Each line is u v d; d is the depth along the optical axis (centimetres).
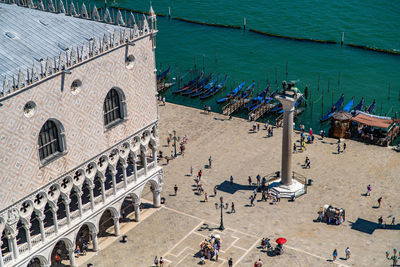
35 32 6881
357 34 16400
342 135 10744
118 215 7881
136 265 7481
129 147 7719
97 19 7681
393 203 8769
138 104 7681
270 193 8894
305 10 18138
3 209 6119
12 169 6122
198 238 7994
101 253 7675
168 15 18262
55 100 6431
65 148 6712
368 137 10575
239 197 8956
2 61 6334
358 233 8112
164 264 7488
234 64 15050
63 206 7612
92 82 6862
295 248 7812
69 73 6406
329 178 9456
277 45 16050
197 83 13312
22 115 6081
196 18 18000
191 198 8919
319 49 15688
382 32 16475
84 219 7269
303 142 10369
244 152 10256
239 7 18738
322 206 8725
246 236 8050
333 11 17938
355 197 8944
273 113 12106
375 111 12556
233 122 11388
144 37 7481
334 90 13500
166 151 10294
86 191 7925
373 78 14062
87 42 7038
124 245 7838
